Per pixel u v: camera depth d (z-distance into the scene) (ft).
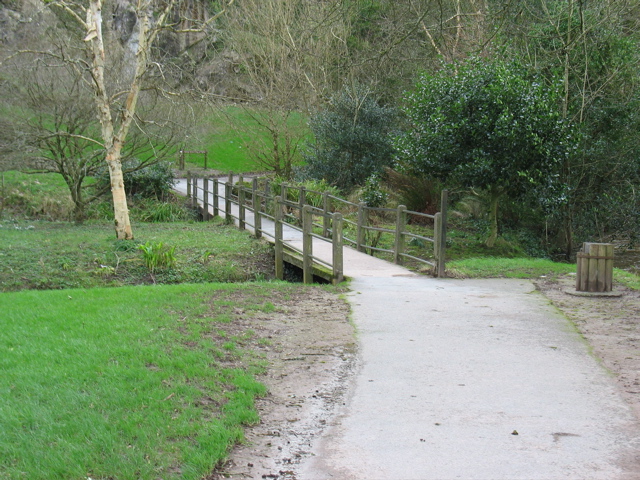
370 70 94.12
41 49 56.49
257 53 87.20
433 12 79.92
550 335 23.59
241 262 45.96
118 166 50.11
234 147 120.67
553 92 56.85
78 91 57.06
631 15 77.30
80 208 63.67
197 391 16.88
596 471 13.37
